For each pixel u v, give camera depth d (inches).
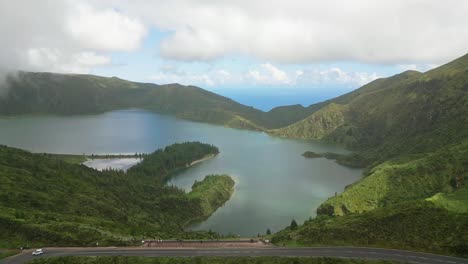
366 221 5457.7
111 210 7529.5
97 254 4498.0
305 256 4483.3
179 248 4813.0
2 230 4874.5
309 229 5590.6
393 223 5275.6
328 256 4473.4
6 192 6614.2
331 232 5226.4
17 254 4434.1
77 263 4126.5
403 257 4375.0
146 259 4296.3
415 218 5329.7
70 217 6033.5
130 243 4926.2
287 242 5054.1
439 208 5772.6
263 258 4340.6
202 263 4205.2
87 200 7632.9
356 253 4539.9
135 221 7539.4
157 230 6776.6
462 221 5034.5
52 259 4192.9
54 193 7519.7
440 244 4596.5
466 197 6968.5
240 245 4958.2
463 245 4451.3
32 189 7377.0
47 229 5002.5
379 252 4549.7
